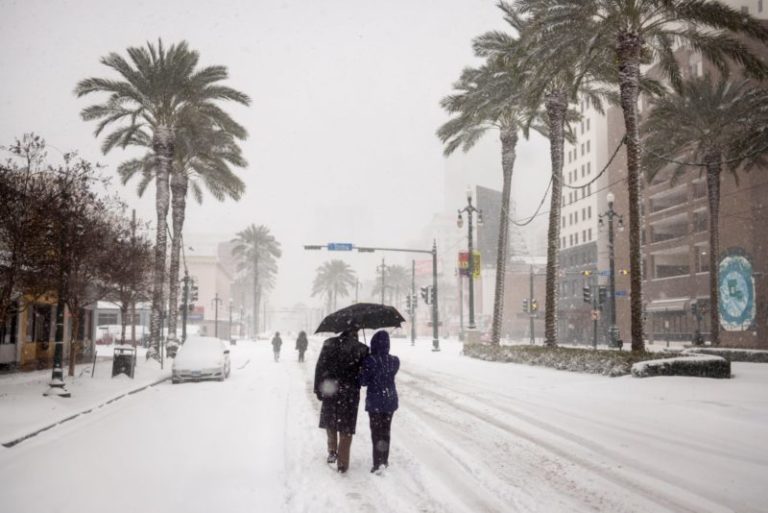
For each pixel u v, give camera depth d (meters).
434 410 11.76
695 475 6.68
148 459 7.69
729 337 47.00
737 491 6.06
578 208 80.62
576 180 81.69
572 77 22.86
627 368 16.97
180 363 19.59
